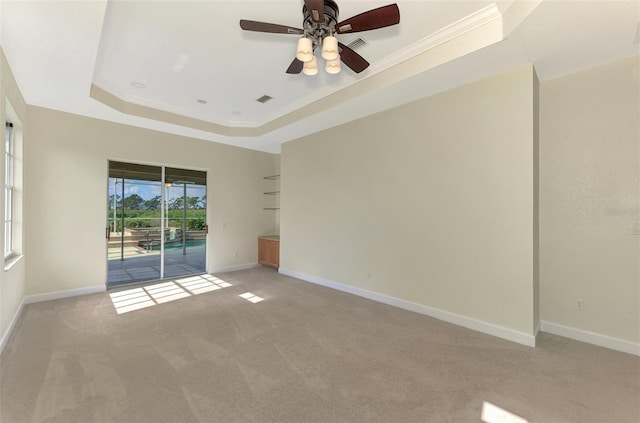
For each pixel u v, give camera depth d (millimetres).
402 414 1783
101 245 4375
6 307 2777
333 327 3109
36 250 3811
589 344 2680
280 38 2654
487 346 2662
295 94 3932
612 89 2604
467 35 2512
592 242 2705
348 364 2359
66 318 3303
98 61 3061
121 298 4078
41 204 3846
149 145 4828
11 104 2885
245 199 6230
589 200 2715
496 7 2266
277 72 3307
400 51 2900
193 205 5578
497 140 2877
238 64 3125
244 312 3557
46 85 3188
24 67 2793
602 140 2650
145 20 2385
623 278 2562
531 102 2668
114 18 2352
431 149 3398
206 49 2830
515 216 2768
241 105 4332
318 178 4930
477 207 3021
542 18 2039
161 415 1764
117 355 2479
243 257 6203
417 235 3543
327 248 4773
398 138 3740
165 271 5227
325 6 2059
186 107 4418
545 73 2834
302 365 2344
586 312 2734
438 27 2531
